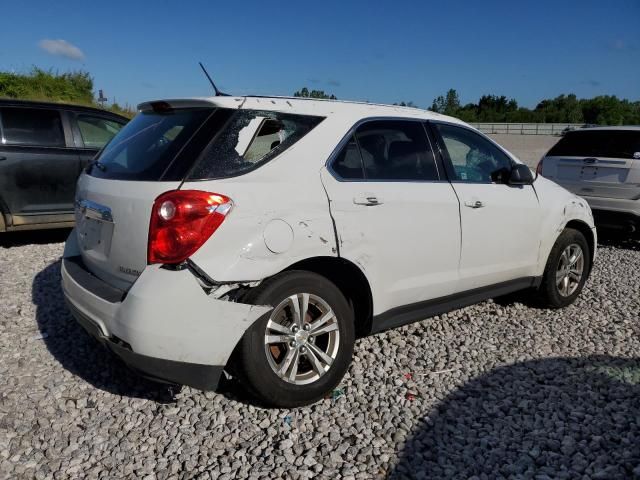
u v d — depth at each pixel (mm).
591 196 7750
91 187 3361
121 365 3746
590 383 3650
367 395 3424
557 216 4770
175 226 2732
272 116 3207
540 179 4926
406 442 2955
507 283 4504
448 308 4055
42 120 6777
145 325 2727
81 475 2652
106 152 3635
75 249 3812
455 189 3957
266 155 3107
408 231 3588
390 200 3492
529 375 3752
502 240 4297
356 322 3652
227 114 3066
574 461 2811
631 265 6898
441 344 4207
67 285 3396
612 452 2879
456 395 3459
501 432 3062
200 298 2762
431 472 2723
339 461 2791
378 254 3432
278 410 3219
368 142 3576
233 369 3035
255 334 2939
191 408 3230
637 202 7336
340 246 3223
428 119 4047
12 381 3502
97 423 3074
